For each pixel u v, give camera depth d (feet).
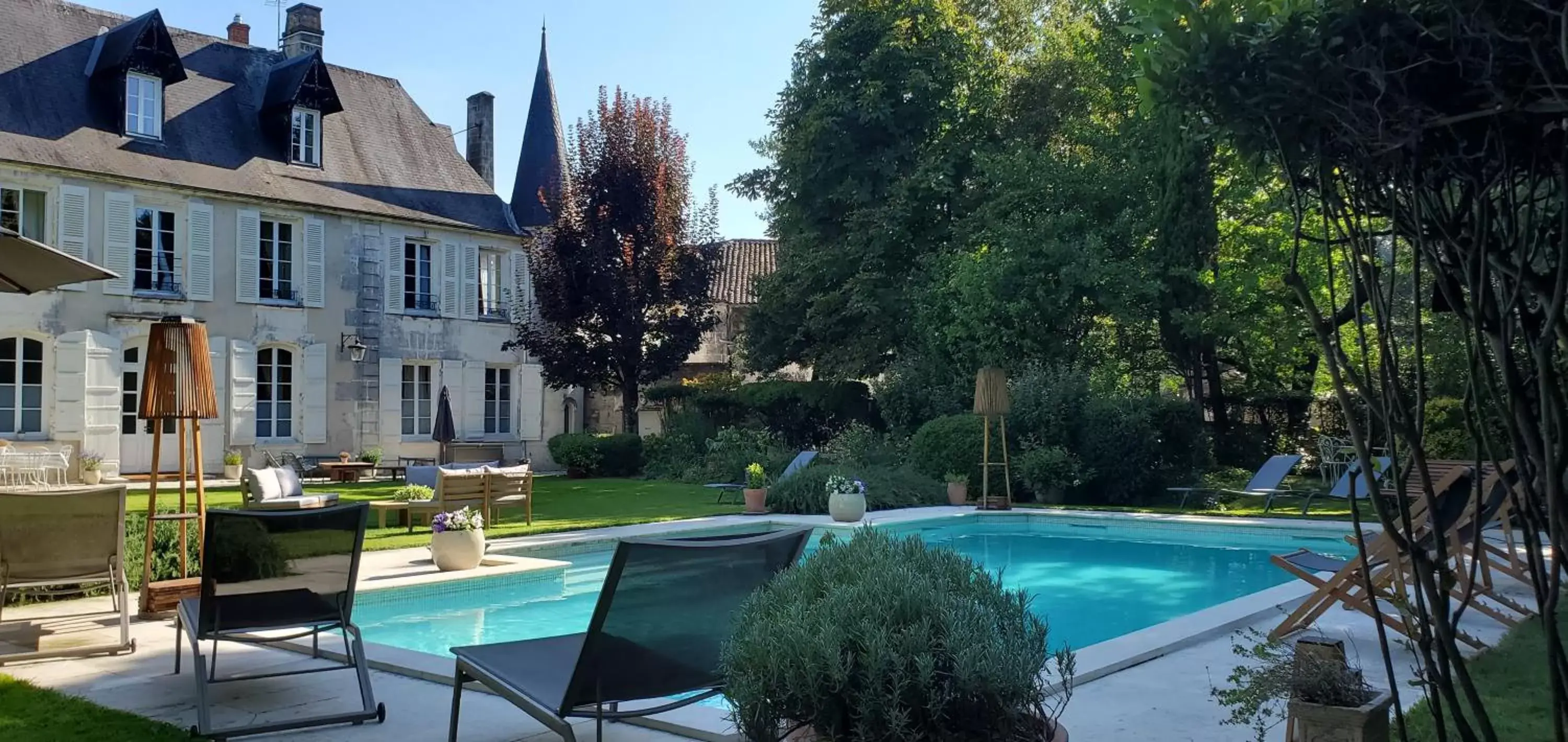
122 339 60.95
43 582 19.22
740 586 12.65
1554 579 7.02
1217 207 64.39
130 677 17.48
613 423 88.07
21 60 60.80
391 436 73.51
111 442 60.13
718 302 95.66
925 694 9.00
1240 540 41.63
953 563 10.78
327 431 70.33
